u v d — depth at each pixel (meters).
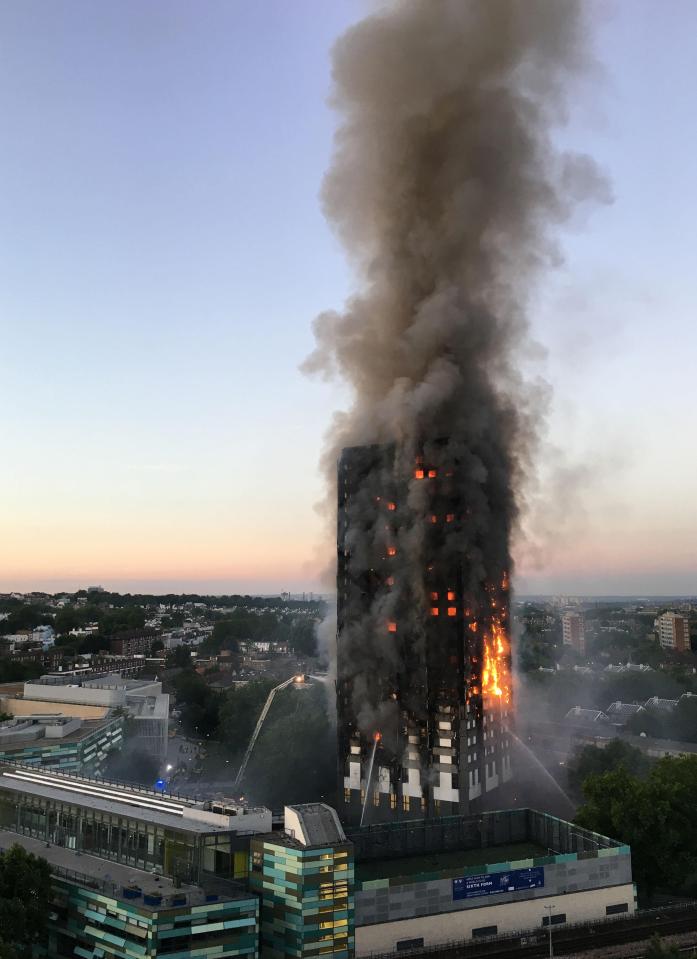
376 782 139.50
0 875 78.19
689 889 113.50
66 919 81.88
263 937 81.94
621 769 120.62
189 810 89.56
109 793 100.12
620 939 93.56
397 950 89.94
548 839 115.06
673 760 128.12
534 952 90.00
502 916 95.31
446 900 93.19
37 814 100.12
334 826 84.12
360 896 89.75
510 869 96.69
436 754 133.50
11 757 154.38
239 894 80.00
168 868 85.12
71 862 90.19
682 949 89.50
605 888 100.94
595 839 106.12
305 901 79.31
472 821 115.81
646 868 110.06
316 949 79.44
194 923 75.31
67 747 163.12
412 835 112.00
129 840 89.56
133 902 76.56
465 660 135.38
